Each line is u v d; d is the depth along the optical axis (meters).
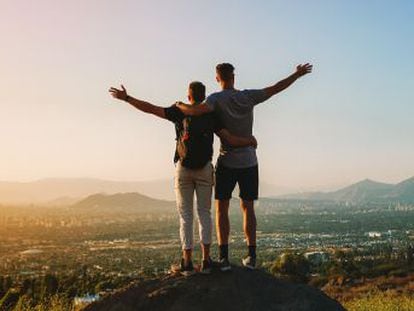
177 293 4.43
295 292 4.52
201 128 4.55
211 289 4.45
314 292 4.57
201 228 4.70
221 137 4.73
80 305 7.29
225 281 4.55
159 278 4.72
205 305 4.34
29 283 18.31
